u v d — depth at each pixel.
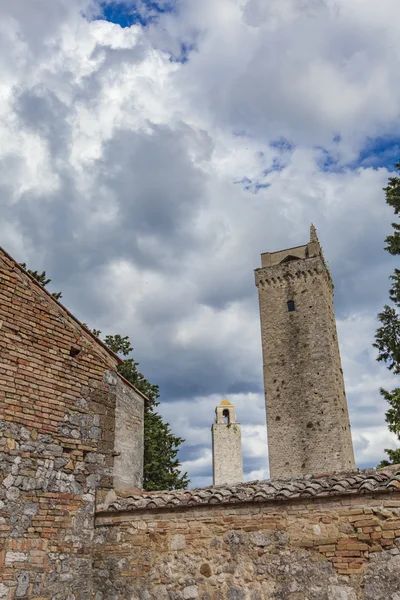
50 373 10.83
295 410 49.03
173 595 9.62
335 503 8.87
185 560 9.73
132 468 14.83
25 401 10.22
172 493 10.93
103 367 12.02
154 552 10.05
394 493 8.48
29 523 9.71
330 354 49.97
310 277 53.62
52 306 11.27
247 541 9.32
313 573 8.68
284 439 48.38
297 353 51.16
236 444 68.81
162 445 35.50
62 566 10.00
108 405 11.84
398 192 29.11
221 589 9.27
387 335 28.75
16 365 10.26
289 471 47.16
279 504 9.27
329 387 48.69
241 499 9.50
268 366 51.81
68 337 11.41
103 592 10.23
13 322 10.42
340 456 46.00
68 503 10.44
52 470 10.34
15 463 9.77
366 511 8.58
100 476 11.18
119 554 10.34
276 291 54.56
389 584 8.09
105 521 10.68
